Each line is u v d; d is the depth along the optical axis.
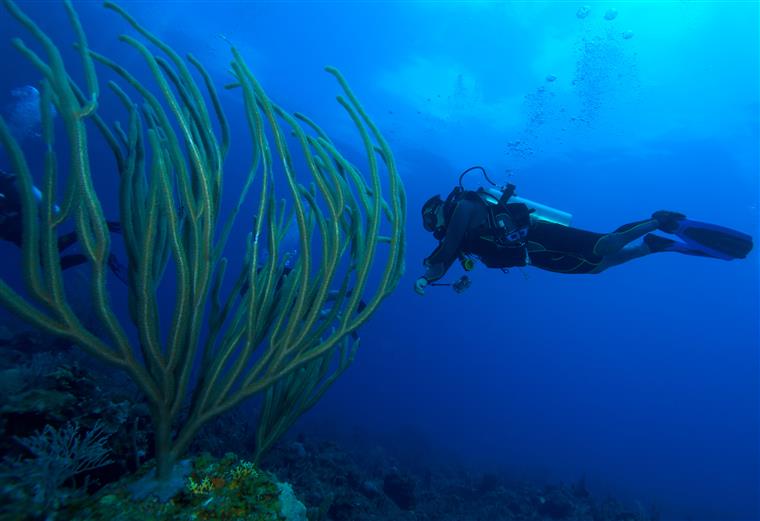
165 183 2.14
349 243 2.95
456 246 3.35
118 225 4.47
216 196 2.62
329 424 22.53
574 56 30.08
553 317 90.00
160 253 2.72
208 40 33.69
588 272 3.78
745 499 35.59
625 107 31.23
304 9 32.53
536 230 3.75
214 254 2.86
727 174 36.22
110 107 33.56
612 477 30.19
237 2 31.52
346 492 7.55
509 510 11.48
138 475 2.51
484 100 34.59
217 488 2.35
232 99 36.69
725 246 3.58
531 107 33.56
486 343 98.81
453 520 9.30
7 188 5.23
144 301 2.21
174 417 2.50
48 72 1.89
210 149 2.64
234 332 2.70
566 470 28.78
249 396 2.68
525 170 39.03
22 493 2.19
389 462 15.64
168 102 2.22
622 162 36.31
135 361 2.30
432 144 38.59
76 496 2.44
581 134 34.25
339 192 2.59
